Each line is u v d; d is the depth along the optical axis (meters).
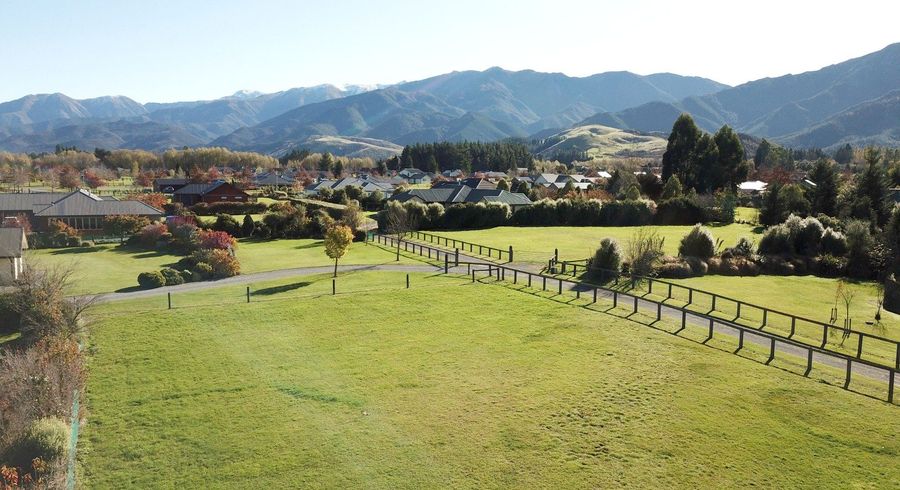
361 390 23.59
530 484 17.25
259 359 26.98
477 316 32.88
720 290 40.94
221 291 40.44
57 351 23.55
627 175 116.75
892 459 17.94
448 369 25.52
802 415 20.64
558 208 84.75
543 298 36.28
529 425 20.55
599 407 21.66
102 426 20.84
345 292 38.72
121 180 185.88
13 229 46.69
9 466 16.80
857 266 50.91
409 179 180.88
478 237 69.69
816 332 30.94
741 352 26.61
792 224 55.91
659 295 37.94
